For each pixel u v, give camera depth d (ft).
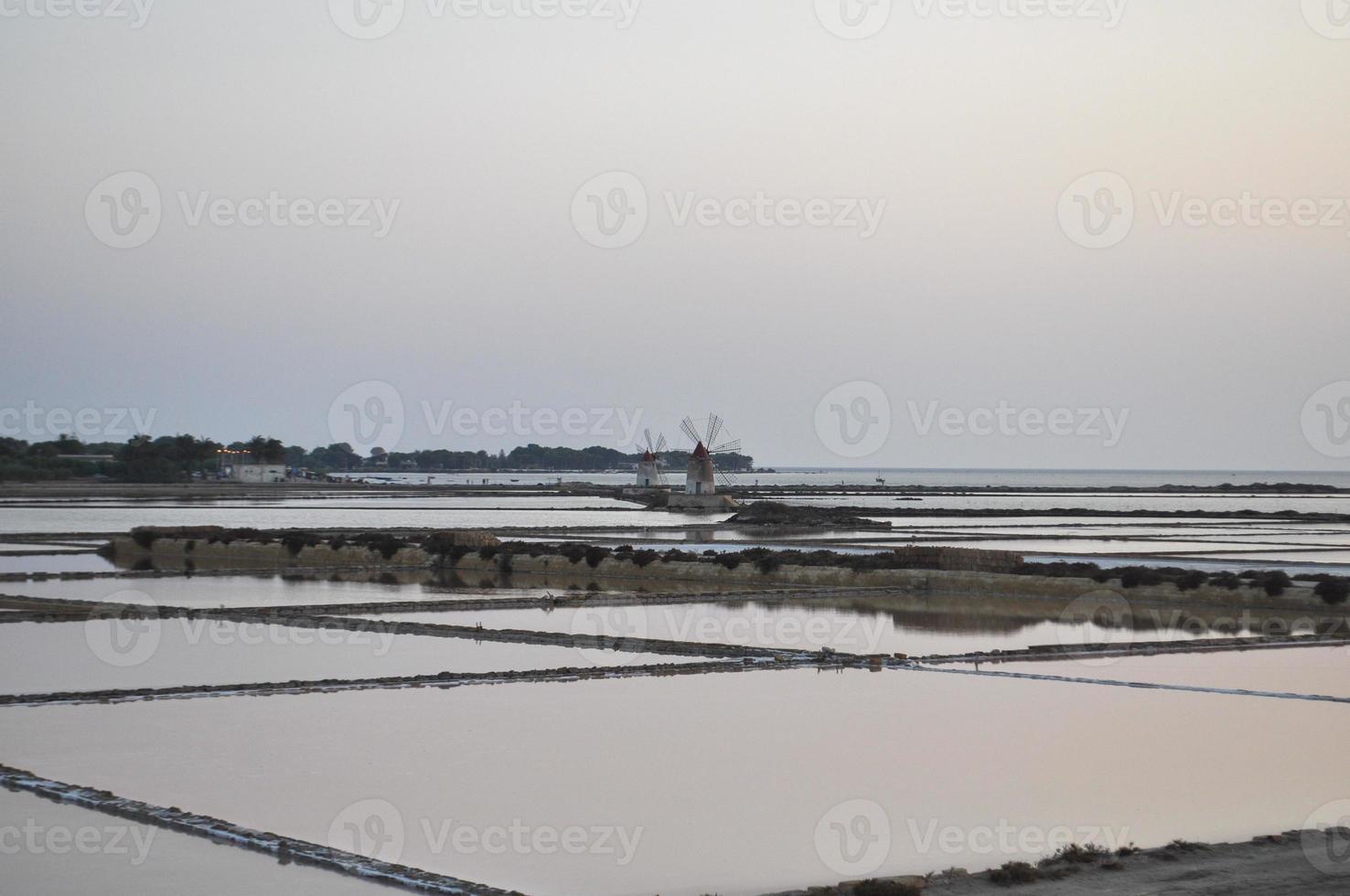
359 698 89.35
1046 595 153.17
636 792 65.00
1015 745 75.61
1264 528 327.67
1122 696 91.15
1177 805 63.36
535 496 569.23
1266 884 50.98
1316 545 251.39
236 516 341.21
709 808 62.34
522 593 156.76
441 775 68.18
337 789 65.36
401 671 99.35
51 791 64.44
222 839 57.21
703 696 90.53
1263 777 68.59
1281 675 99.76
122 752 72.95
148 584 165.17
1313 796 64.75
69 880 52.16
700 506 414.82
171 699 88.53
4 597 145.18
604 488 631.15
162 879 52.29
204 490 555.28
